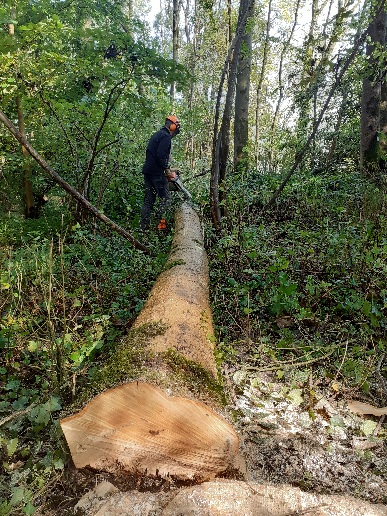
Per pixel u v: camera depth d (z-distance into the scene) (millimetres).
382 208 4914
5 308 3129
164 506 1550
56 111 5551
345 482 1862
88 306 3467
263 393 2432
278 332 3090
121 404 1649
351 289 3555
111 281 3658
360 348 2730
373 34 7105
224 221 5039
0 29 5066
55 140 5988
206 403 1670
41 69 5000
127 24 6699
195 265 3430
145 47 5379
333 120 10922
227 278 3740
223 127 5695
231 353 2730
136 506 1562
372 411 2287
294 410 2309
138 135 7137
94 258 4324
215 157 4941
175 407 1638
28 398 2291
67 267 3848
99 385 1745
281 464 1946
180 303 2465
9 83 4996
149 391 1629
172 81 5590
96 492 1657
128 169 6660
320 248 4281
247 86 9555
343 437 2127
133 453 1720
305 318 3072
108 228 5199
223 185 5805
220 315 3258
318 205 5887
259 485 1587
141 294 3656
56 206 6746
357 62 6348
